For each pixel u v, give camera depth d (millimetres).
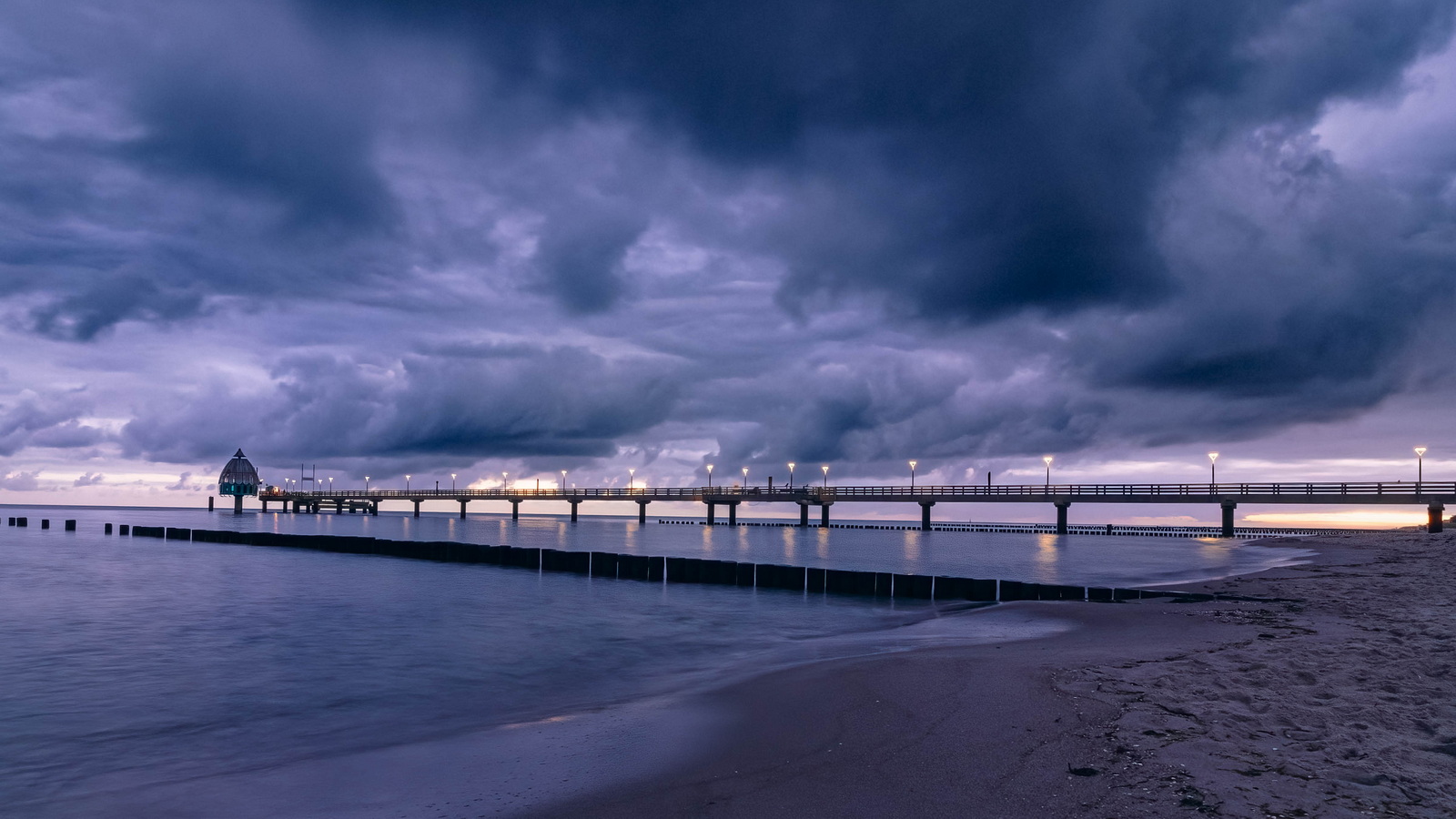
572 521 128625
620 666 15648
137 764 9531
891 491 91562
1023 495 81188
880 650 16188
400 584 32812
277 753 9859
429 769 8414
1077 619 18766
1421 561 30219
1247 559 43062
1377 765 6504
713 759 8000
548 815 6617
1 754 9977
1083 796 6133
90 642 18938
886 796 6508
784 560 50594
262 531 94188
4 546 58594
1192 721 8016
